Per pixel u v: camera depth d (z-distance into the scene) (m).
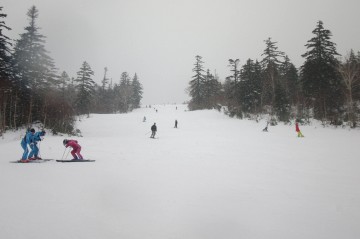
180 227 5.04
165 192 7.45
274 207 6.31
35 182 8.10
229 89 58.28
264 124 41.16
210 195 7.25
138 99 100.88
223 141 23.52
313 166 12.01
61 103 35.06
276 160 13.66
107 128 42.34
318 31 40.72
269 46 48.88
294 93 54.12
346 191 7.84
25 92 33.28
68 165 11.48
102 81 92.56
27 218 5.17
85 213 5.59
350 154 15.75
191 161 13.20
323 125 37.00
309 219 5.57
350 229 5.07
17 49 33.25
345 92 40.78
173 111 74.31
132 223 5.16
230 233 4.82
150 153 16.06
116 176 9.35
